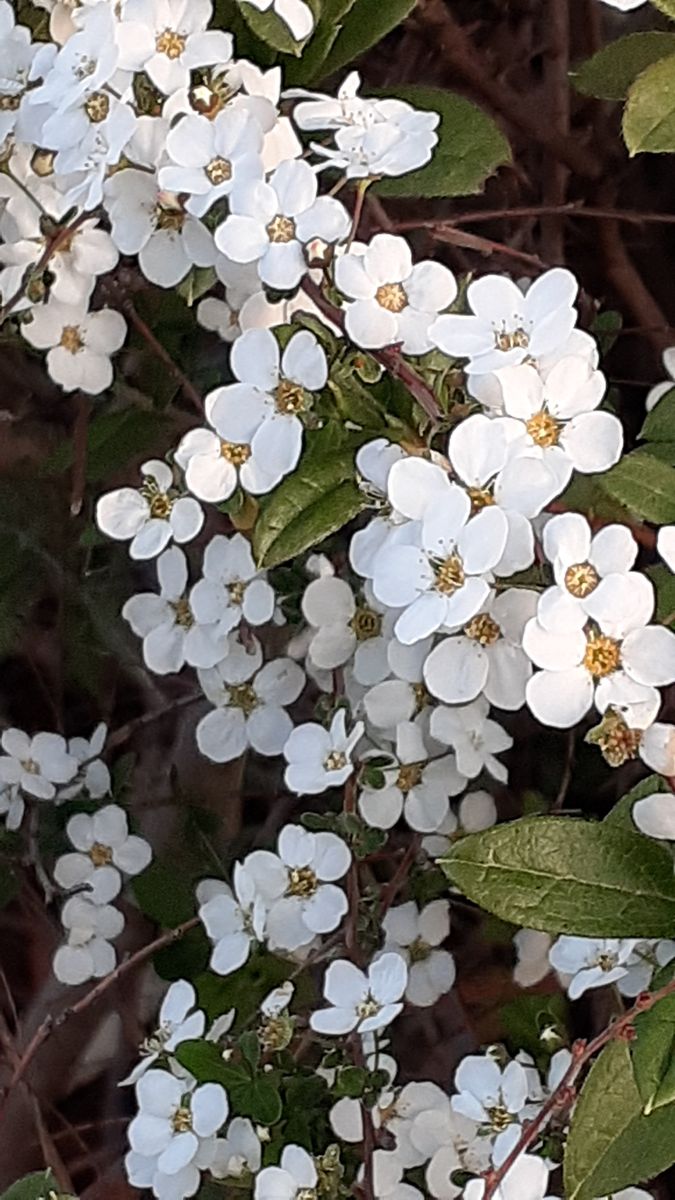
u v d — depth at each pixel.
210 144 0.10
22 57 0.11
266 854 0.12
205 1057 0.12
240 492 0.11
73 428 0.15
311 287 0.10
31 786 0.15
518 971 0.14
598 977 0.10
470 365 0.09
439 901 0.13
